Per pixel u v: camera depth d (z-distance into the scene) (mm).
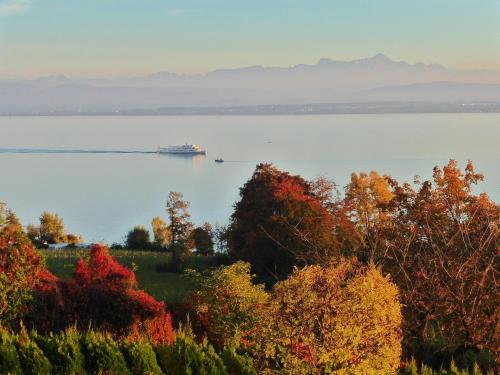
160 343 55781
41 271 65875
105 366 48125
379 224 69375
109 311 65500
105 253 74062
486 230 62375
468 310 59594
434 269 62375
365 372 43406
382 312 44156
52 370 47781
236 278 67000
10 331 57625
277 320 44438
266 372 45906
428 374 51875
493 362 58594
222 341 64562
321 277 45156
